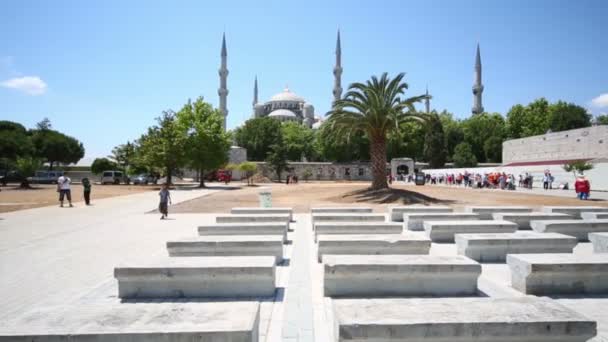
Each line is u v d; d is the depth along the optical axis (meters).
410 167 68.75
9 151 56.00
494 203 22.33
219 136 43.72
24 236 11.48
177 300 5.57
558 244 8.09
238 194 31.33
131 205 22.00
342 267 5.68
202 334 3.16
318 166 72.69
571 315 3.46
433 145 69.06
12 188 41.44
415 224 12.34
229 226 10.20
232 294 5.75
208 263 5.90
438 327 3.28
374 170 26.17
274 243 7.79
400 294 5.68
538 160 49.56
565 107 63.38
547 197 26.52
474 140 74.94
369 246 7.77
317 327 4.70
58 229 12.91
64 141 71.81
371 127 25.50
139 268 5.68
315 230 10.35
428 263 5.70
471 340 3.31
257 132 81.06
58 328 3.22
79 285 6.58
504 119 79.00
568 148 43.78
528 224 12.28
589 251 9.01
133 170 54.09
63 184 20.80
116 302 5.56
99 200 25.53
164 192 16.02
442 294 5.70
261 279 5.76
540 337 3.34
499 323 3.32
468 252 8.19
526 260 5.89
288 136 81.19
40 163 43.06
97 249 9.56
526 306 3.67
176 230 12.66
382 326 3.26
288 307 5.35
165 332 3.15
